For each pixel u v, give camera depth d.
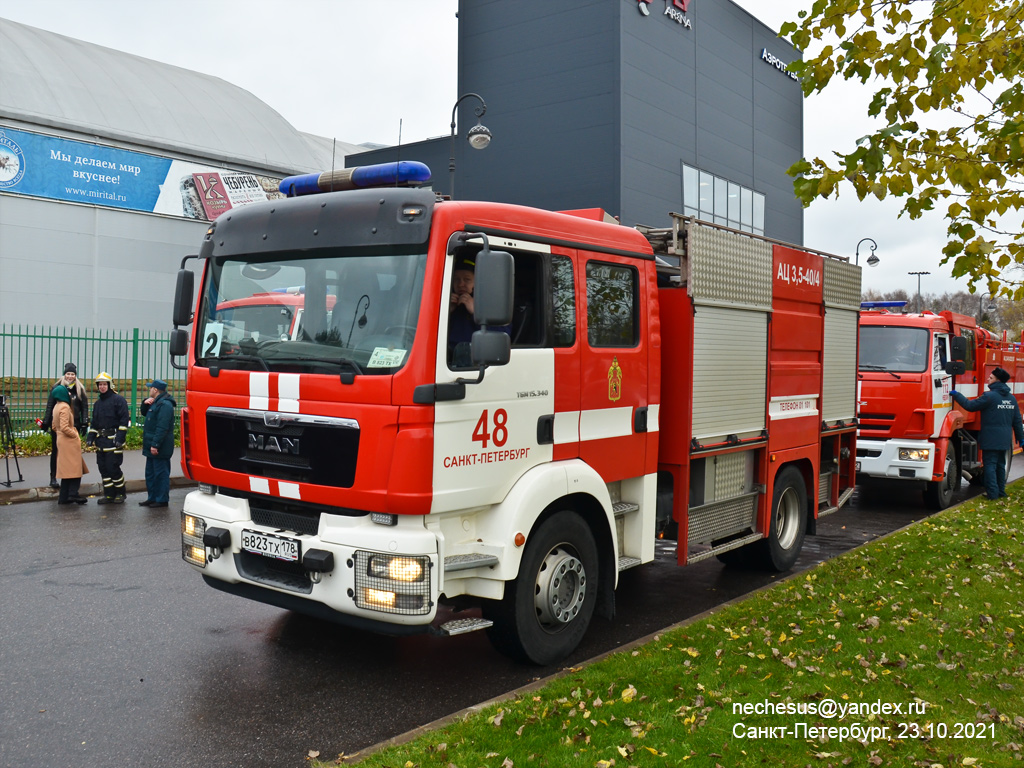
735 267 6.66
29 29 36.09
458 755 3.72
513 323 4.91
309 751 4.05
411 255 4.51
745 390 6.89
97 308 30.98
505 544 4.72
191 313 5.45
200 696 4.71
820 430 8.28
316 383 4.61
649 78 26.61
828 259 8.40
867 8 5.05
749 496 7.17
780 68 34.06
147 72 37.56
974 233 5.31
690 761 3.70
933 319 11.55
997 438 11.76
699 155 29.22
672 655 5.07
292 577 4.84
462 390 4.50
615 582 5.64
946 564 7.52
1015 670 4.85
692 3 28.52
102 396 11.23
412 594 4.34
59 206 30.06
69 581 7.11
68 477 10.91
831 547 9.23
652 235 6.30
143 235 32.34
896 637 5.45
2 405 12.57
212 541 5.02
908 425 11.19
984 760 3.75
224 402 5.10
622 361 5.69
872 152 4.73
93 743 4.10
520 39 27.16
